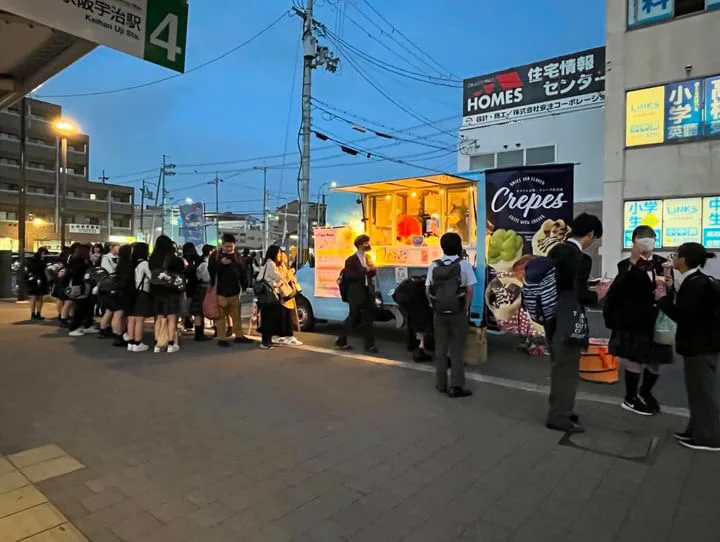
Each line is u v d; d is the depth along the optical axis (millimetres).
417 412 5219
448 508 3330
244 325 11211
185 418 4977
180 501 3391
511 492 3553
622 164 15969
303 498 3449
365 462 4027
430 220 8680
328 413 5164
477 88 21672
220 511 3268
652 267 5109
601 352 6438
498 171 7973
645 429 4789
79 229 58344
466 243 8445
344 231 9547
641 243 5008
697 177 14781
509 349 8523
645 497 3480
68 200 58375
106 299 9031
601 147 18812
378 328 10844
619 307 5203
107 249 11000
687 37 14867
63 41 4016
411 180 8227
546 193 7719
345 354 7957
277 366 7121
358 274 8016
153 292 7992
